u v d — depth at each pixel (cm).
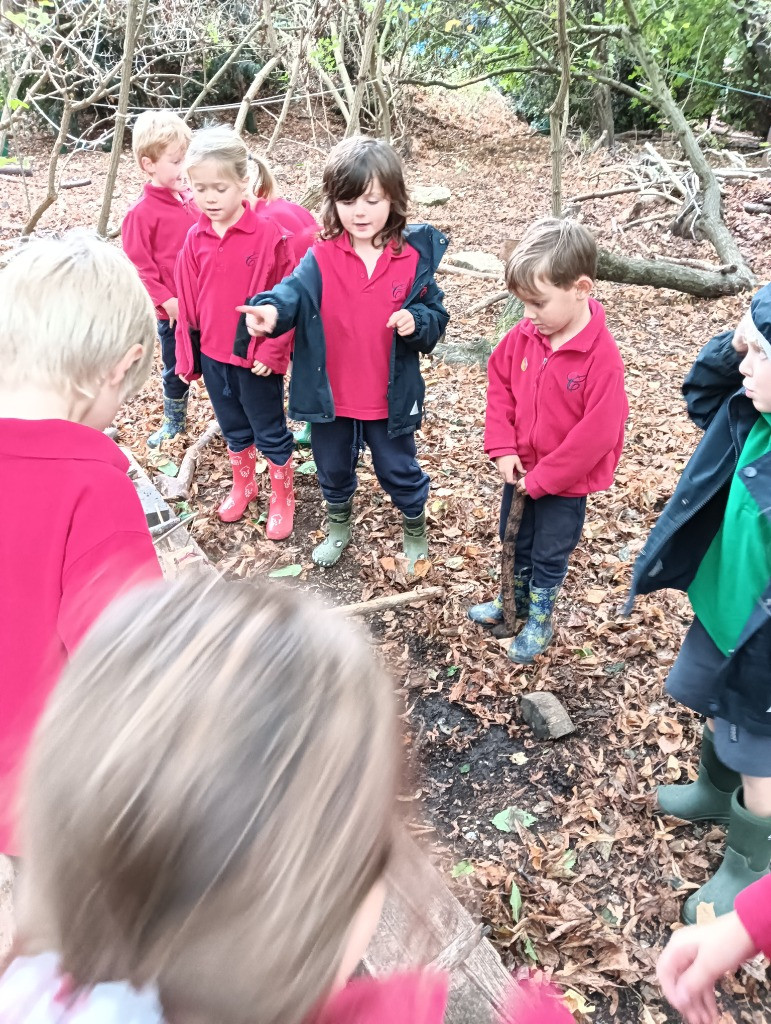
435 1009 66
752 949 113
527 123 1507
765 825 181
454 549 343
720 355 176
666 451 415
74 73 461
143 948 46
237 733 46
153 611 54
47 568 120
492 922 198
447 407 466
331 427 300
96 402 135
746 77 1118
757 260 718
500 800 234
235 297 314
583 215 893
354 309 274
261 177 354
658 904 202
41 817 48
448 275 714
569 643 288
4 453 121
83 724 48
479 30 1089
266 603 55
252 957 45
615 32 754
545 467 243
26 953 52
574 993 182
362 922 53
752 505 165
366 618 305
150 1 725
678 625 293
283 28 737
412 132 1288
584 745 249
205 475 399
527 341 246
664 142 1158
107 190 415
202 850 43
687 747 245
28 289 126
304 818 45
